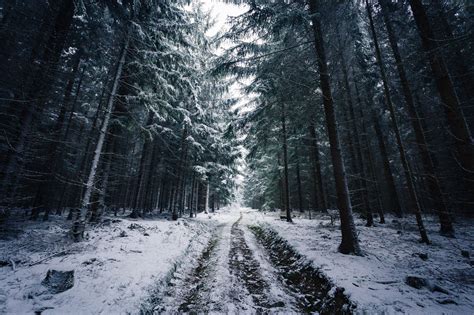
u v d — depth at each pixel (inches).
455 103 229.6
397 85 495.5
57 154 531.8
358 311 144.6
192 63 589.6
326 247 303.0
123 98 481.7
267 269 278.8
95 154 337.1
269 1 313.3
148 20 445.7
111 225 412.5
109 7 367.9
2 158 325.7
